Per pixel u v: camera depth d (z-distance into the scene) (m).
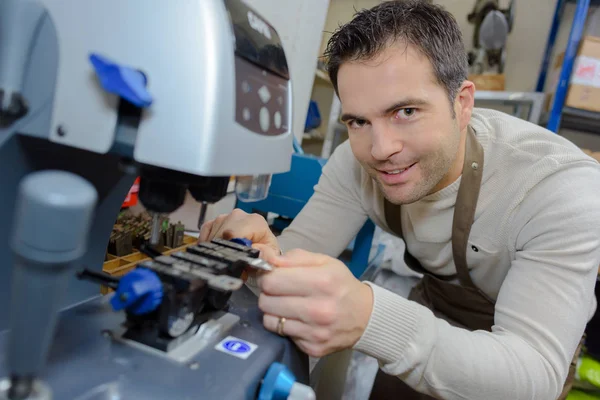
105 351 0.37
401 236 1.04
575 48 1.63
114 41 0.33
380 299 0.55
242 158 0.36
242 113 0.36
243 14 0.39
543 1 2.30
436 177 0.73
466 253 0.87
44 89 0.34
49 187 0.24
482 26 2.08
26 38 0.33
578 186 0.70
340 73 0.68
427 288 1.15
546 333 0.59
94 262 0.49
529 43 2.35
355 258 1.21
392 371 0.56
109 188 0.46
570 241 0.64
